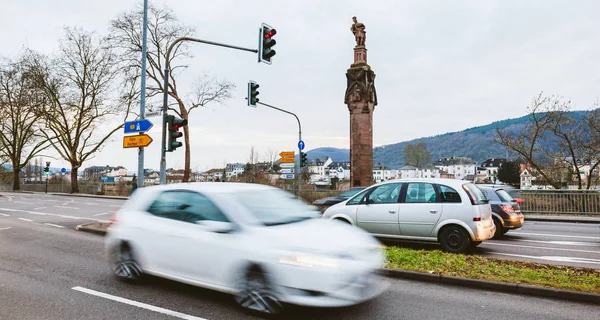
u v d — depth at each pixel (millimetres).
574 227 14062
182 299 5168
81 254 8211
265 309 4469
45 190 47844
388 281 6223
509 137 25625
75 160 42281
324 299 4223
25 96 42156
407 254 7461
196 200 5391
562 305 5137
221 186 5594
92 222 13305
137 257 5805
